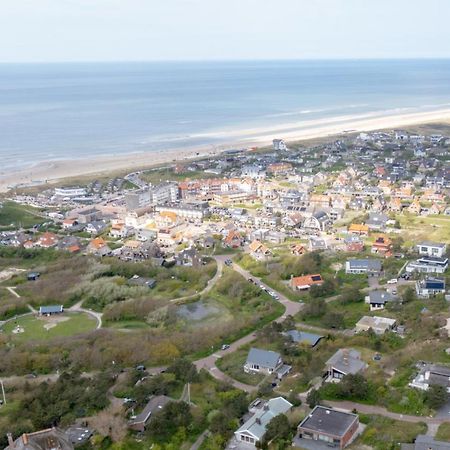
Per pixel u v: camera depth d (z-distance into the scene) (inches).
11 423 4847.4
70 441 4520.2
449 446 3961.6
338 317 6914.4
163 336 6815.9
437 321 6392.7
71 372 5925.2
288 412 4709.6
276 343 6382.9
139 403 5093.5
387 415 4655.5
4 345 6801.2
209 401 5128.0
